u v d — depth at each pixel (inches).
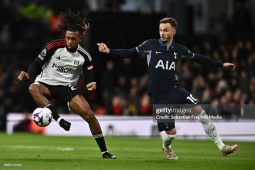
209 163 1279.5
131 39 2805.1
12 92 2851.9
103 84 2751.0
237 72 2719.0
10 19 3260.3
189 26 3388.3
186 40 3137.3
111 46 2810.0
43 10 3083.2
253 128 2349.9
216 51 2780.5
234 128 2353.6
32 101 2869.1
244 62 2736.2
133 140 2316.7
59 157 1379.2
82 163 1216.8
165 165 1221.1
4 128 2837.1
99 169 1119.6
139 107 2650.1
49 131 2652.6
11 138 2301.9
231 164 1269.7
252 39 3031.5
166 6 3476.9
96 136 1325.0
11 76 2942.9
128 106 2662.4
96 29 2805.1
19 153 1499.8
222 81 2637.8
